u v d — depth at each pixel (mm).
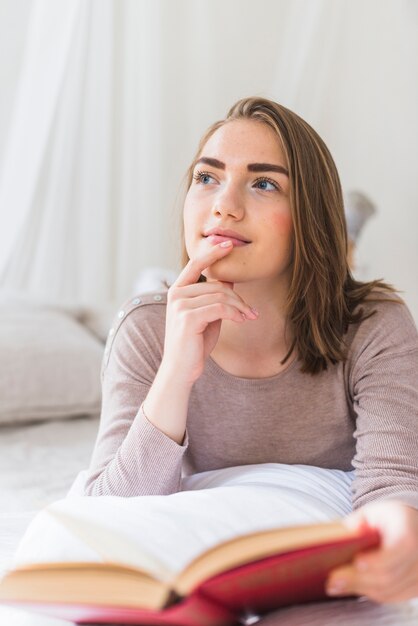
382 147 2713
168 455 870
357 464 888
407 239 2744
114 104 2629
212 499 750
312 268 935
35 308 2229
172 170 2742
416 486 820
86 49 2475
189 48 2691
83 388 1804
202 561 571
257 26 2760
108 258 2674
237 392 968
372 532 595
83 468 1470
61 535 699
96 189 2605
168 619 562
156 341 1007
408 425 889
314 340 946
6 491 1327
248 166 911
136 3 2541
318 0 2547
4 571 866
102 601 571
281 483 888
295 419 975
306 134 944
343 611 647
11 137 2396
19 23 2551
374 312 979
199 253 910
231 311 869
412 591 628
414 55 2646
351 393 976
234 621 644
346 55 2660
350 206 2281
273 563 552
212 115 2738
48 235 2547
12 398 1739
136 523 692
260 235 902
